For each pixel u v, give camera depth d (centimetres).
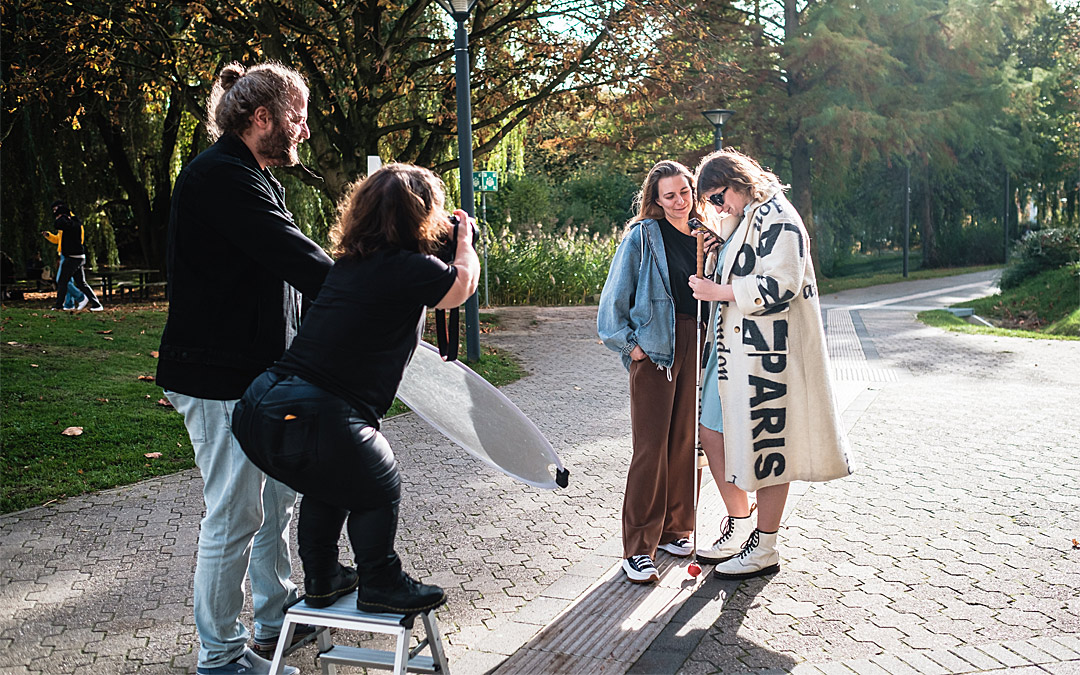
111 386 841
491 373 1051
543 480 308
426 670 283
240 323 296
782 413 388
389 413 812
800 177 2973
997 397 902
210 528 302
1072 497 533
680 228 413
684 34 1460
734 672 318
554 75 1466
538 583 411
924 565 422
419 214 265
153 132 2177
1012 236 4228
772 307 383
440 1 1028
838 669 317
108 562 445
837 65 2684
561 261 2069
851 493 548
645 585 402
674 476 436
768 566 411
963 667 316
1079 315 1698
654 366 405
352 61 1338
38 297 1980
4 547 467
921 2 2803
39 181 1975
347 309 259
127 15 1342
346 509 276
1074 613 363
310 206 2002
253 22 1280
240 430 263
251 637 352
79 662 336
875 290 2903
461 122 1044
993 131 3338
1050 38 4053
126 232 2786
